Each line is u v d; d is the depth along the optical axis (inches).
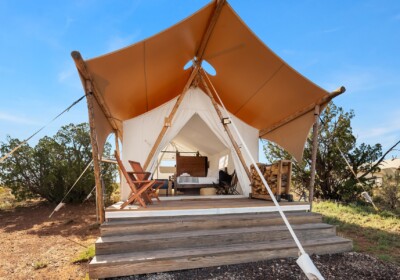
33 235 217.5
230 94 242.8
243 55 190.7
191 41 184.1
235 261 124.6
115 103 209.2
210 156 378.3
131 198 152.3
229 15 161.2
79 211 321.4
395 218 262.1
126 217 148.0
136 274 112.0
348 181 374.6
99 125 189.5
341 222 241.1
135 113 251.6
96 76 163.3
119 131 289.4
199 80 236.4
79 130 376.2
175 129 225.8
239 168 233.5
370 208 322.0
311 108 209.0
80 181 355.3
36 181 362.0
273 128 260.4
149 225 137.3
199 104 238.4
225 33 177.0
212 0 152.0
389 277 117.5
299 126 228.2
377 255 147.9
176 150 397.4
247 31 168.1
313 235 152.3
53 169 361.4
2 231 232.2
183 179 276.5
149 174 182.2
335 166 390.6
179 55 193.6
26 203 379.9
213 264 121.3
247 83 217.6
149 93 223.9
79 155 373.4
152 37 157.2
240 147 243.6
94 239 203.5
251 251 127.5
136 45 157.1
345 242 146.9
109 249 120.4
